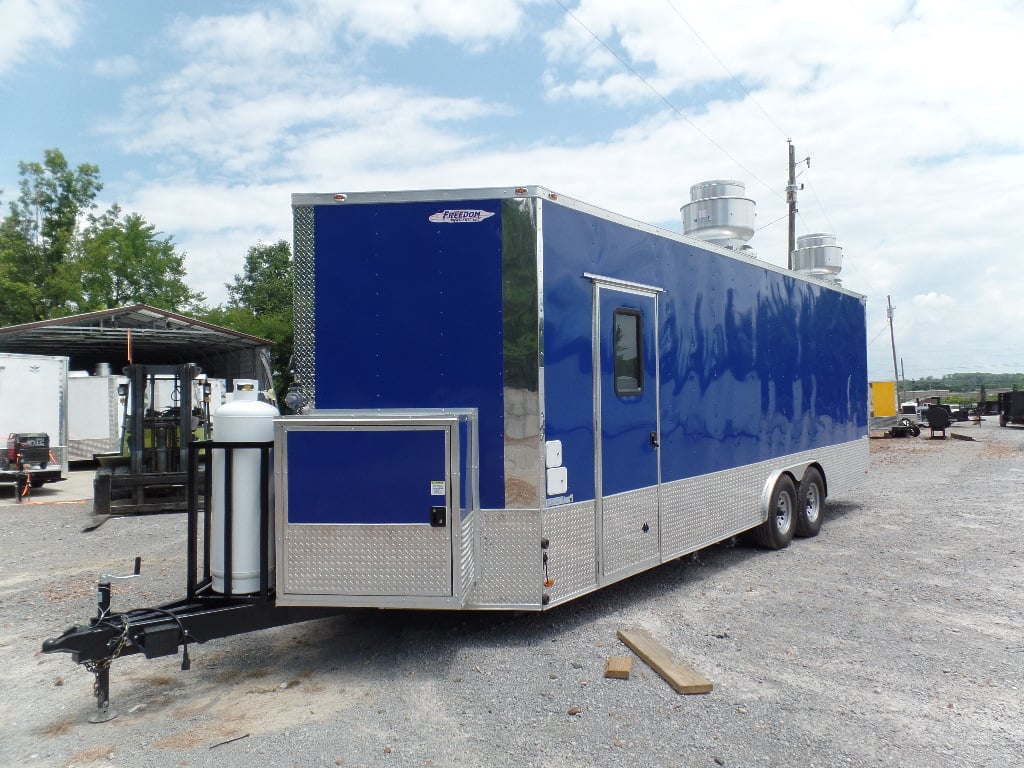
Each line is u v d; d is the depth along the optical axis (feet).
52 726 12.59
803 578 21.79
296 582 13.75
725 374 22.77
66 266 133.59
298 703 13.28
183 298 146.20
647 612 18.39
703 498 21.38
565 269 16.30
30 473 45.09
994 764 10.96
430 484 13.57
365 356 15.85
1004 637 16.53
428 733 12.04
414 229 15.80
